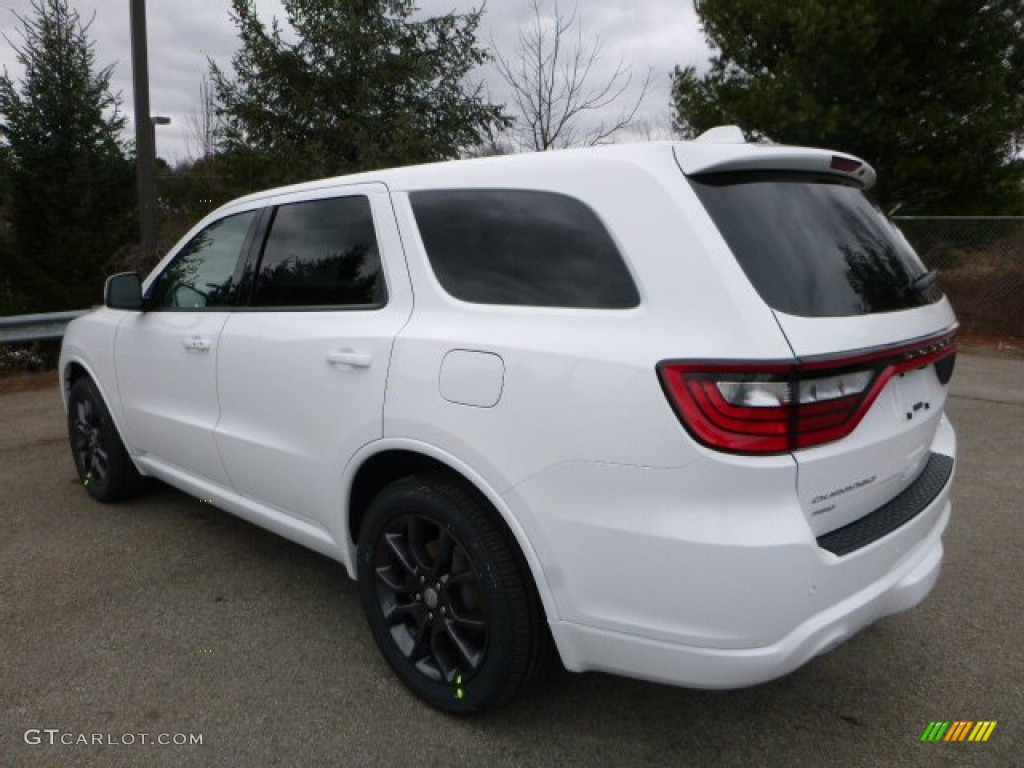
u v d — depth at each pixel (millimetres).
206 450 3588
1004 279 11219
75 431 4797
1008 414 6797
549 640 2477
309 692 2809
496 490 2338
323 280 3057
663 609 2088
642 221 2182
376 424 2666
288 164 10039
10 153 11969
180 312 3770
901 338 2285
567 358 2191
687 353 2006
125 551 3994
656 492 2047
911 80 11172
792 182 2408
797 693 2805
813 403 2029
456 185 2686
